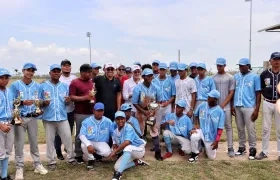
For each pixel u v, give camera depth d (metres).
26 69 5.08
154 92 6.38
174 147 6.98
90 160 5.52
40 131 9.24
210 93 6.06
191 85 6.63
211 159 6.17
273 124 9.45
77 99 5.65
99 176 5.26
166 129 6.51
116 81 6.27
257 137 8.05
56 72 5.43
